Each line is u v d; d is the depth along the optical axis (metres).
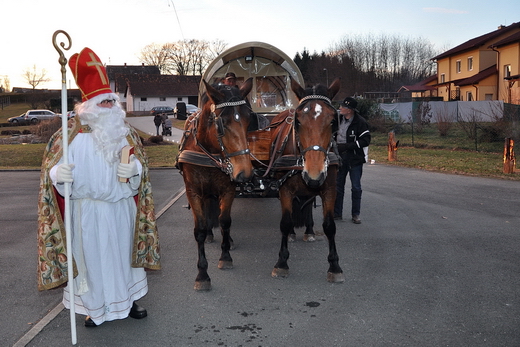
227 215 5.75
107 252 4.02
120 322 4.44
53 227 4.03
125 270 4.18
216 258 6.40
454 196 10.60
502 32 43.22
